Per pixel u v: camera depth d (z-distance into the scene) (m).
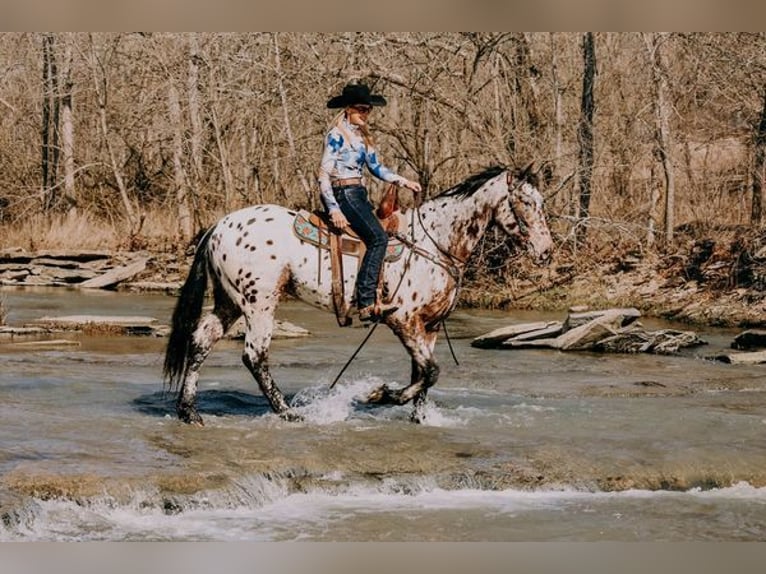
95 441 8.76
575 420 10.20
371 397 9.83
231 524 7.40
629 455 8.87
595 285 21.16
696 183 23.31
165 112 29.97
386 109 24.03
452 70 23.67
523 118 23.73
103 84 30.14
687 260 21.16
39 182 32.16
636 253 22.20
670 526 7.63
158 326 16.30
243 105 26.94
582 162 22.89
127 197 29.14
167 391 11.14
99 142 31.48
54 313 18.38
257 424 9.60
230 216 9.73
